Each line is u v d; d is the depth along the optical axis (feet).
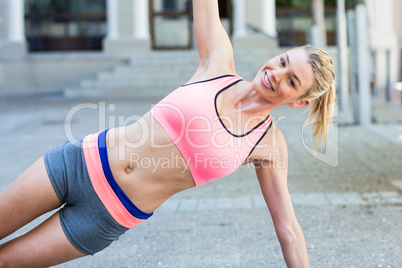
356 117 34.14
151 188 8.27
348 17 33.96
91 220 8.04
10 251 7.98
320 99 8.55
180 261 12.74
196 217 16.29
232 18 67.10
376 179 20.20
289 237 8.61
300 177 20.98
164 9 66.80
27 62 64.18
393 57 65.26
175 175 8.25
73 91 55.93
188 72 57.62
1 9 64.90
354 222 15.17
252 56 60.34
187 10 66.54
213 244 13.85
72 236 7.98
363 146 26.99
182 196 18.97
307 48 8.02
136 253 13.42
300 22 66.90
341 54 39.50
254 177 21.58
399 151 25.48
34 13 66.28
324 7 65.57
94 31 66.85
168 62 59.00
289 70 7.82
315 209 16.55
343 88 39.93
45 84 64.54
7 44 64.54
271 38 60.44
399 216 15.57
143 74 57.77
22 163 24.40
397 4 64.85
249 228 15.05
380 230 14.40
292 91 7.90
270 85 7.88
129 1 64.23
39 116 40.65
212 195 18.97
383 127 32.68
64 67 64.23
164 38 67.21
